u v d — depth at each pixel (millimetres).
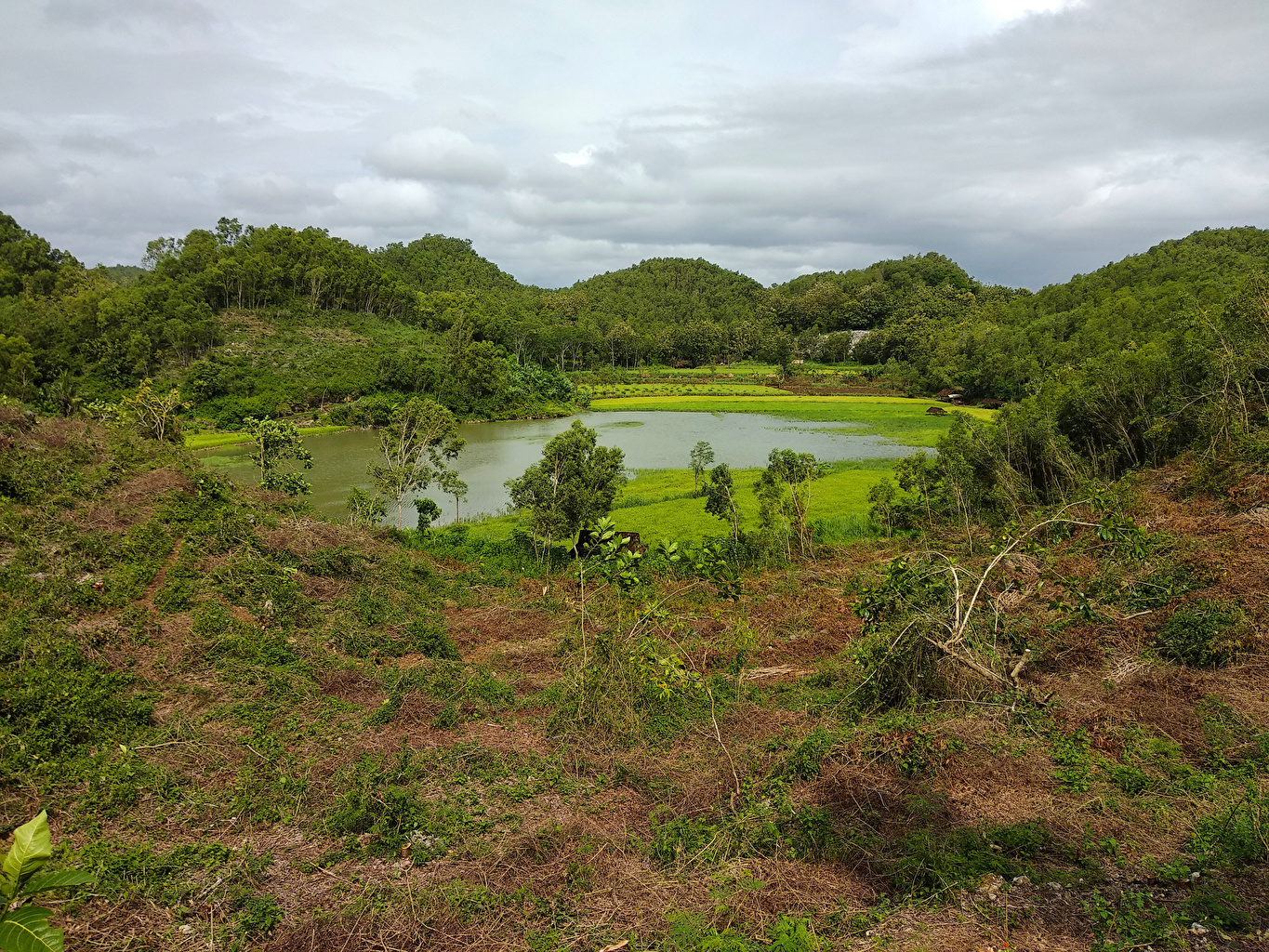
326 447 54625
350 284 105688
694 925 5965
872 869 6828
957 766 8477
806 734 9750
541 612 17203
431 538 24812
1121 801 7672
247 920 6066
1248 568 13539
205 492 19422
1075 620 12539
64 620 11250
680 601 17594
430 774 8828
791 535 25156
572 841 7355
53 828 7137
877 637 11305
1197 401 24953
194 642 11570
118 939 5789
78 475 17531
